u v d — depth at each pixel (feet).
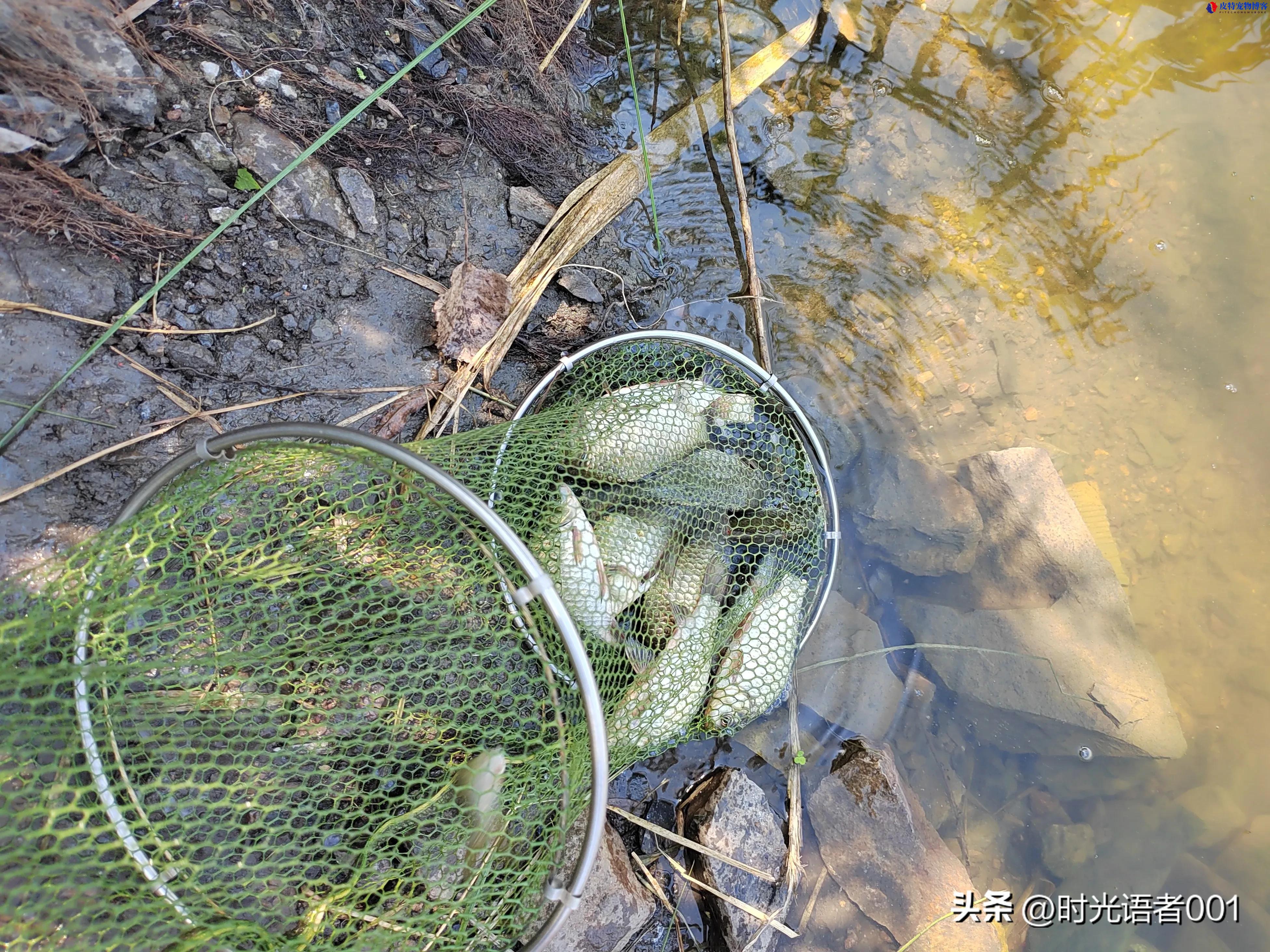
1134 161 3.62
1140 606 3.31
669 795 2.85
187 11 2.53
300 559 2.37
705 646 2.60
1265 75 3.73
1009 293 3.46
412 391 2.76
